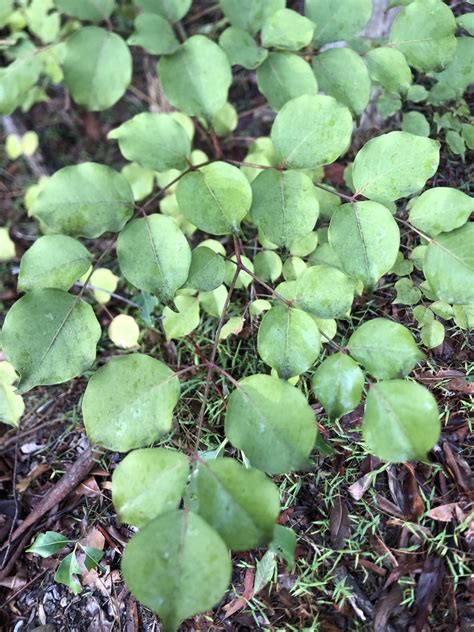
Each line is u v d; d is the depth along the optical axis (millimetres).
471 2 190
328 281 154
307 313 153
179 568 121
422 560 156
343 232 156
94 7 199
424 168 155
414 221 158
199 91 187
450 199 155
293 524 167
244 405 140
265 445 136
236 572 164
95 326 160
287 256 185
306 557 162
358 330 146
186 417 193
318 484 172
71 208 168
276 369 148
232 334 205
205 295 182
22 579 178
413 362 139
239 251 182
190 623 160
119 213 172
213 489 129
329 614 155
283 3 191
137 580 121
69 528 184
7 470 203
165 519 126
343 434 175
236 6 193
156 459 137
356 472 171
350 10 184
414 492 163
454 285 151
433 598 151
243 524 126
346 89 186
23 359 154
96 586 172
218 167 168
